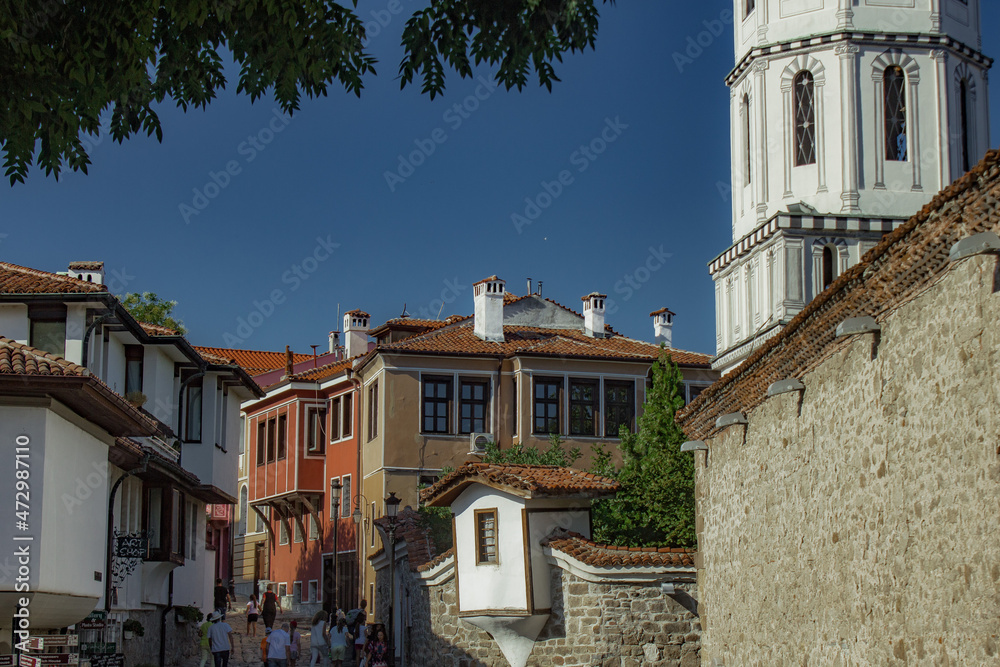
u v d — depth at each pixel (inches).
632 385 1595.7
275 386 1893.5
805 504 551.8
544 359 1561.3
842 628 504.4
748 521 645.3
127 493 990.4
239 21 455.5
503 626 866.1
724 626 693.9
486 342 1612.9
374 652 1024.2
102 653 833.5
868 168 850.8
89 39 434.9
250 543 2090.3
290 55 458.9
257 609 1621.6
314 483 1824.6
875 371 467.8
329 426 1822.1
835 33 855.1
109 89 450.0
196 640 1267.2
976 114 881.5
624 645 831.7
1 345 694.5
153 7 441.7
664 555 832.9
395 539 1112.8
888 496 456.4
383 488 1524.4
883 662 460.4
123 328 1010.1
